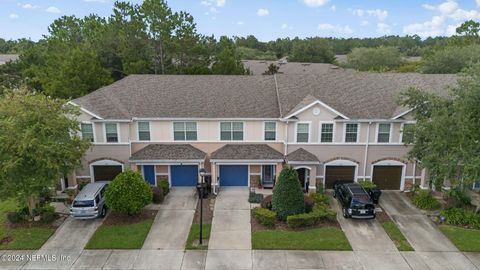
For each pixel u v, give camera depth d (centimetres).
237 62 4519
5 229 1977
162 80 2875
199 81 2872
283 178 2025
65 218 2112
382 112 2478
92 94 2631
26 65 5325
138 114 2512
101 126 2452
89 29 5816
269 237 1875
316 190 2502
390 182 2578
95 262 1673
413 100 2122
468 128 1806
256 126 2542
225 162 2452
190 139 2575
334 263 1661
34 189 1884
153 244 1830
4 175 1806
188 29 4441
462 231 1945
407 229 1983
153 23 4297
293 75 2936
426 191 2391
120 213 2158
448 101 1991
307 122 2448
